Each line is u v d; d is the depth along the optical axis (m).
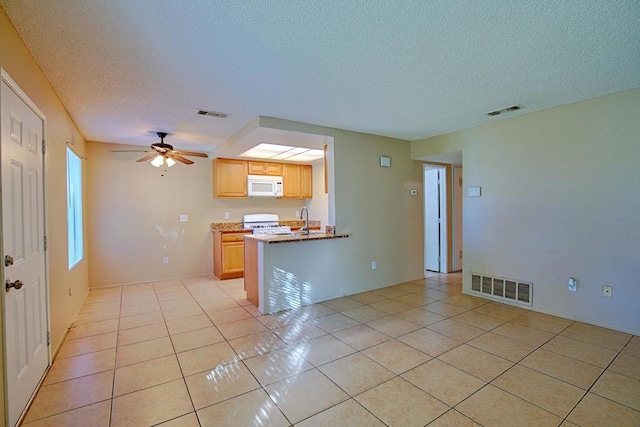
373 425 1.72
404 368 2.32
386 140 4.64
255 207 6.15
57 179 2.72
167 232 5.27
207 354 2.58
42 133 2.29
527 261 3.59
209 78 2.49
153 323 3.28
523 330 2.99
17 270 1.77
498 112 3.46
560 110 3.27
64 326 2.91
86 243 4.46
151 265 5.14
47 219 2.34
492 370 2.28
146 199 5.11
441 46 2.04
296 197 6.38
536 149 3.47
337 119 3.68
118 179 4.90
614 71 2.44
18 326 1.77
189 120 3.65
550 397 1.95
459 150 4.27
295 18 1.71
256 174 5.91
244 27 1.80
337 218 4.16
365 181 4.42
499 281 3.87
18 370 1.76
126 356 2.55
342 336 2.91
